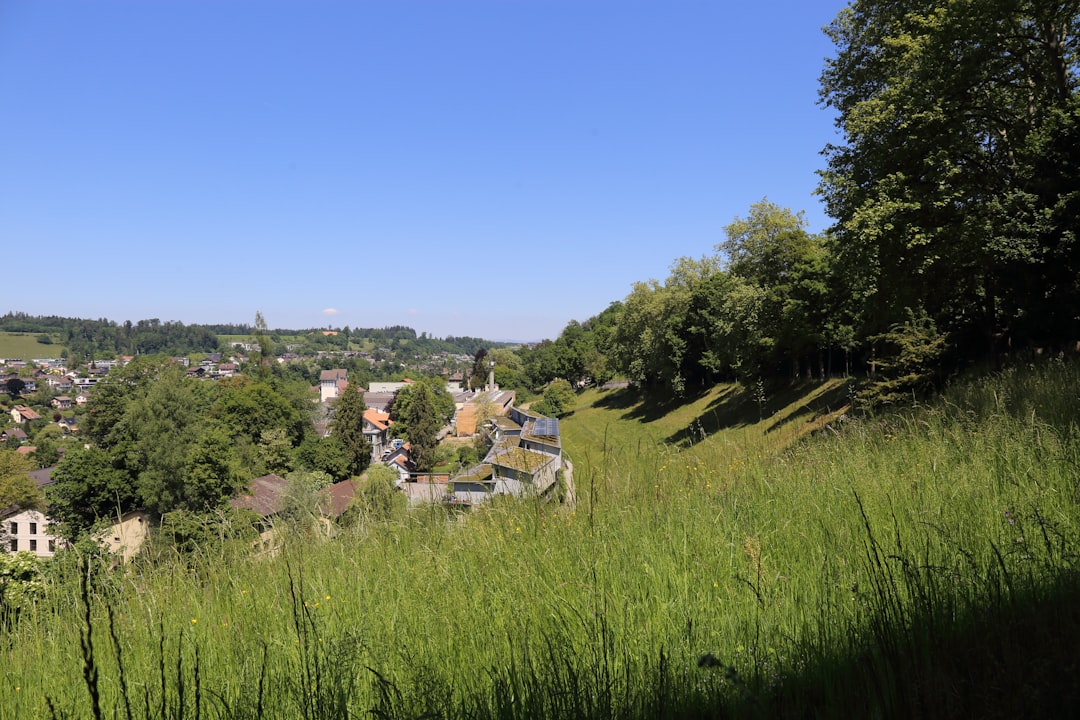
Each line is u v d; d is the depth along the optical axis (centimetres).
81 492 3606
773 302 4053
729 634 304
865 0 2322
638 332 7131
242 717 280
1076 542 342
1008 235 1822
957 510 425
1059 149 1777
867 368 3809
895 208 1869
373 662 310
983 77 1953
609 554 426
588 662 280
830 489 527
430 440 8912
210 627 400
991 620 273
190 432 4050
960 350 2131
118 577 512
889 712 229
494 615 356
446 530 563
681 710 250
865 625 285
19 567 536
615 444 766
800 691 254
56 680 364
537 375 14950
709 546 416
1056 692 221
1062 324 1761
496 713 254
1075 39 1938
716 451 734
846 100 2375
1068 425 609
